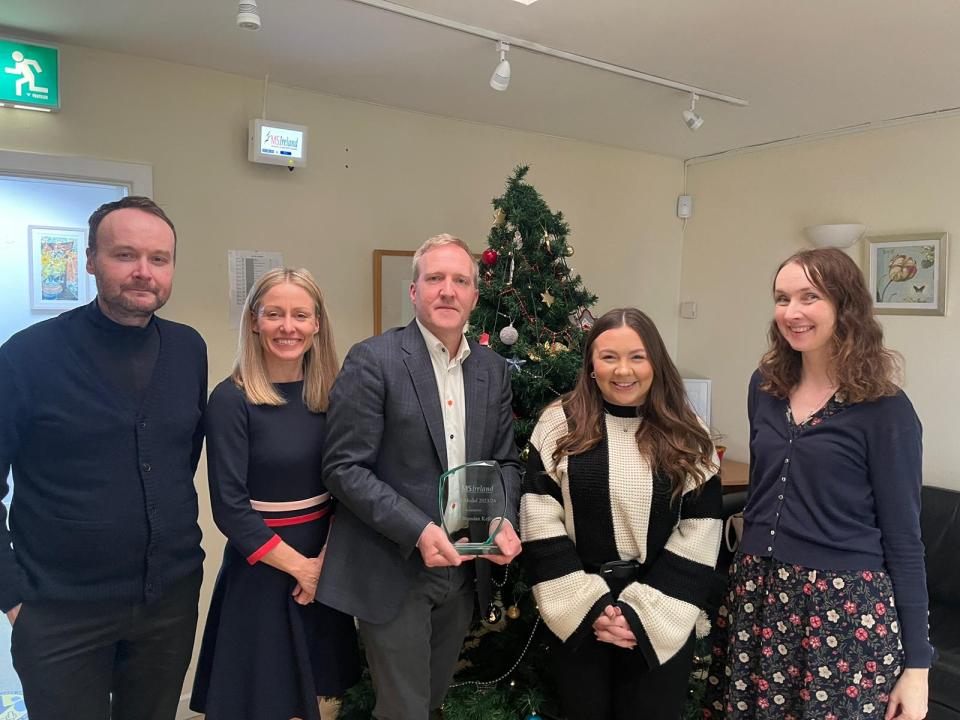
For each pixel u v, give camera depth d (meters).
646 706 1.63
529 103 2.94
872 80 2.58
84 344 1.45
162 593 1.52
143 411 1.48
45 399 1.39
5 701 2.41
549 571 1.64
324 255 2.90
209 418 1.57
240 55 2.40
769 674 1.55
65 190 2.61
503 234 2.35
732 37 2.19
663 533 1.65
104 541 1.43
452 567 1.64
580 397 1.73
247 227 2.70
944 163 2.98
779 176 3.62
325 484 1.58
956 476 3.01
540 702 1.96
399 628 1.58
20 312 2.59
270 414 1.59
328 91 2.80
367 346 1.60
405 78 2.63
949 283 2.99
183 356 1.58
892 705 1.46
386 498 1.50
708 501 1.68
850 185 3.32
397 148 3.04
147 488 1.47
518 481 1.70
